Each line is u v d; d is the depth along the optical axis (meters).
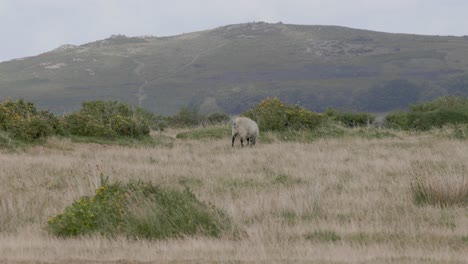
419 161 58.38
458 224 32.03
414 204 38.41
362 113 111.44
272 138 83.38
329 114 112.38
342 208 37.88
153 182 47.72
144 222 31.88
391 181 47.41
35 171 52.34
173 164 59.19
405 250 26.23
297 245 27.62
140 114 99.25
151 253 26.23
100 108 84.69
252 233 30.47
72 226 32.78
